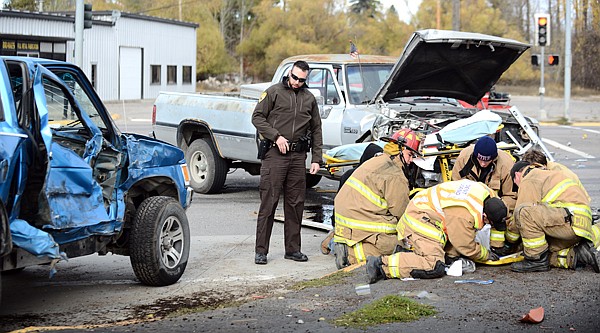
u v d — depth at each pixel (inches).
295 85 370.9
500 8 3516.2
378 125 477.1
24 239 252.7
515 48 478.6
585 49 2829.7
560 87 2891.2
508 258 331.0
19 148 254.1
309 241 435.5
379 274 310.7
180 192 354.6
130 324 266.2
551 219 310.7
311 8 3442.4
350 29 3521.2
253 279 344.8
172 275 331.9
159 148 341.7
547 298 280.8
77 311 291.0
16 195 255.1
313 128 381.7
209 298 310.2
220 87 3117.6
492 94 785.6
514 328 248.7
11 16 1701.5
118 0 3713.1
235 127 552.7
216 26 3722.9
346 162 428.1
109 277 354.6
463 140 419.8
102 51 2062.0
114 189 312.3
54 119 310.8
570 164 780.6
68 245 287.0
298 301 288.0
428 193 324.8
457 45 462.9
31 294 320.8
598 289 292.0
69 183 280.2
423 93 517.7
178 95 602.9
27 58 281.4
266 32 3543.3
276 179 373.1
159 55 2367.1
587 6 2810.0
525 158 342.3
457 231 314.3
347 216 340.8
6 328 265.3
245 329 253.4
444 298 282.5
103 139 306.2
